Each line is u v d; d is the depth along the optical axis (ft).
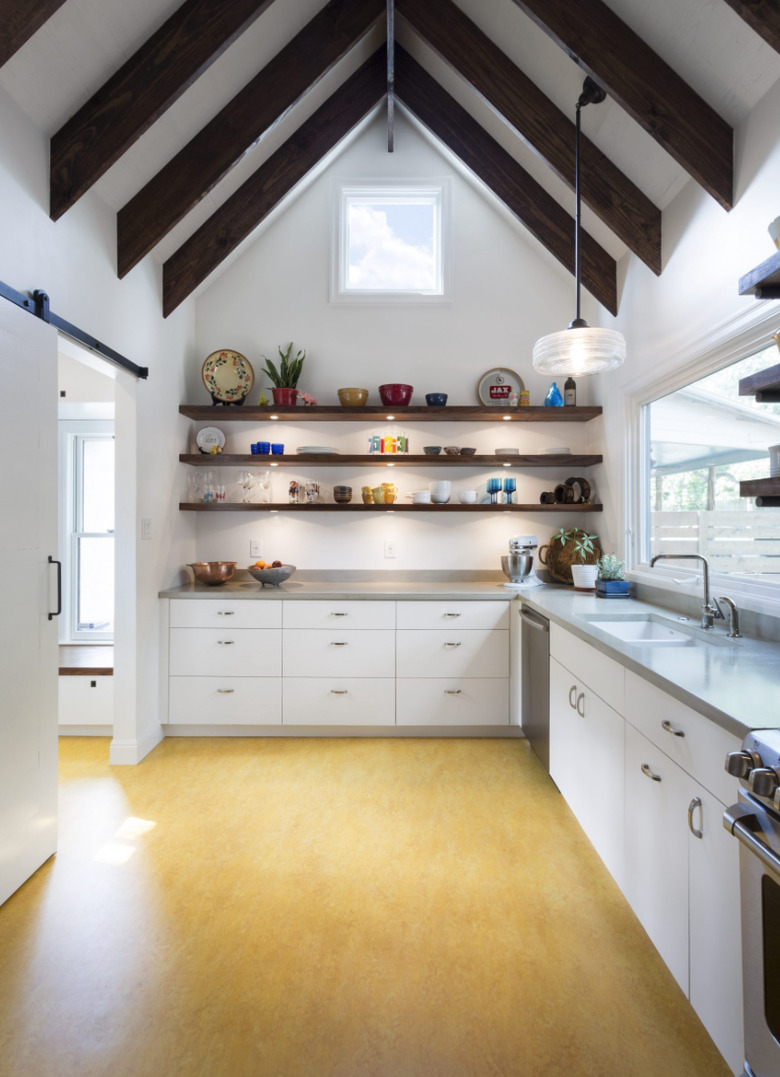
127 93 7.57
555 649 8.90
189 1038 4.71
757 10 5.54
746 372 7.57
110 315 9.25
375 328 13.20
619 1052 4.61
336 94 11.60
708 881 4.34
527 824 8.16
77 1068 4.45
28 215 7.07
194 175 9.46
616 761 6.34
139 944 5.78
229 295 13.21
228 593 11.27
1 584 6.22
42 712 7.06
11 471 6.38
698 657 5.87
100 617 13.73
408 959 5.60
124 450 10.27
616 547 11.48
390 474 13.19
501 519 13.24
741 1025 3.90
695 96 7.36
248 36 8.77
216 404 12.61
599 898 6.57
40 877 6.89
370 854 7.41
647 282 9.89
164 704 11.39
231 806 8.68
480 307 13.16
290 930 6.00
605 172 9.41
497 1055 4.58
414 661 11.33
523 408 12.12
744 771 3.42
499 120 10.76
